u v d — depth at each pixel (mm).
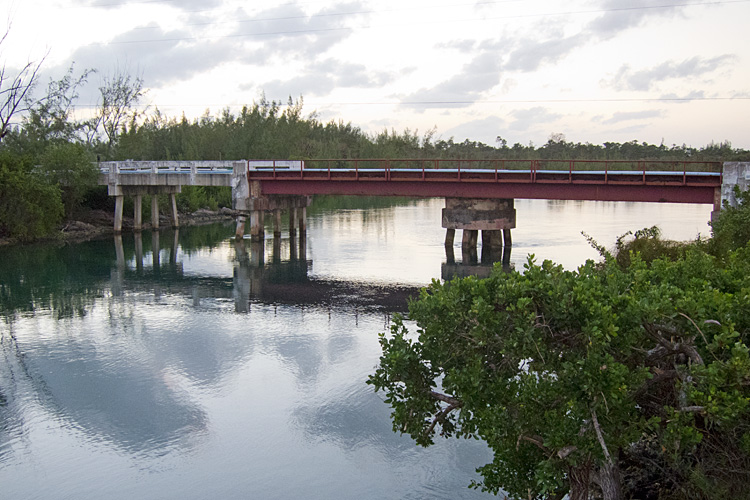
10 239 49312
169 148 88938
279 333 23781
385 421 16062
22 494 12891
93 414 16594
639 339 8555
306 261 41031
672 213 77312
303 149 112750
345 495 12797
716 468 8453
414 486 13109
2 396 17828
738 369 7020
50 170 53438
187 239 52906
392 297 30094
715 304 8148
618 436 7977
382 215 76562
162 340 22969
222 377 19141
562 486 8844
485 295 9156
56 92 70062
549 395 8008
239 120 102250
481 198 40781
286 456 14367
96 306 28547
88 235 54375
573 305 8227
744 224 22312
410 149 145000
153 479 13438
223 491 12961
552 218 69062
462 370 9094
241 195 46094
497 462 9312
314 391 17984
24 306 28578
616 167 48594
